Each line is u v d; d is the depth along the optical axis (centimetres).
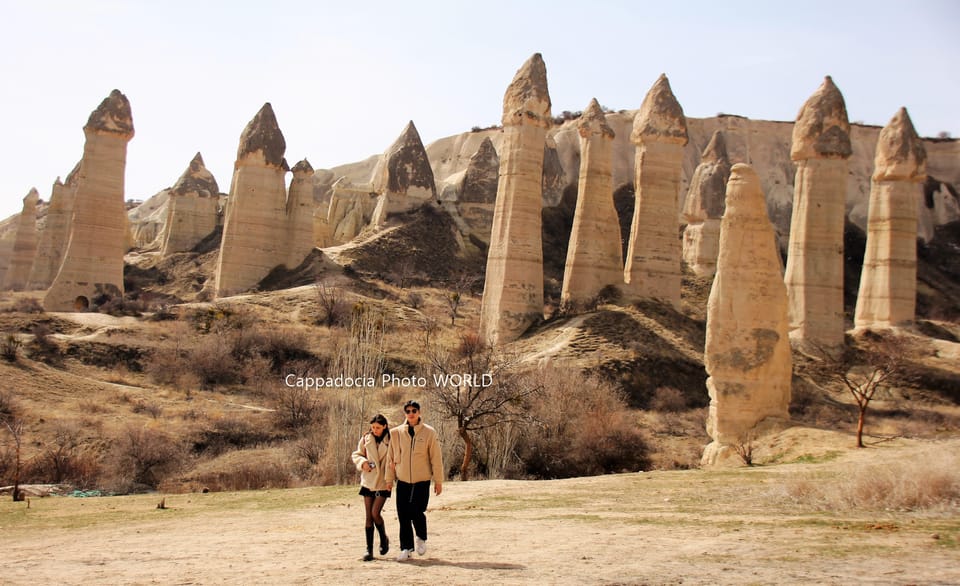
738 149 10375
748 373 2361
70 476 2797
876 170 4681
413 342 4509
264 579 790
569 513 1241
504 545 950
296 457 2962
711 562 787
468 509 1352
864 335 4428
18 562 980
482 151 8356
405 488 891
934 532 892
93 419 3275
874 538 877
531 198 4444
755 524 1024
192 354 4241
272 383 3959
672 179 4700
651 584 697
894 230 4569
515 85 4500
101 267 5247
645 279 4619
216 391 4012
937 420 3391
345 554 942
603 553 866
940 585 655
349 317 4956
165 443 3050
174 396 3838
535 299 4447
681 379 3966
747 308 2386
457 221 7950
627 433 2953
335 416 2903
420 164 8000
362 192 8625
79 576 855
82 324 4700
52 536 1292
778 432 2298
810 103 4419
